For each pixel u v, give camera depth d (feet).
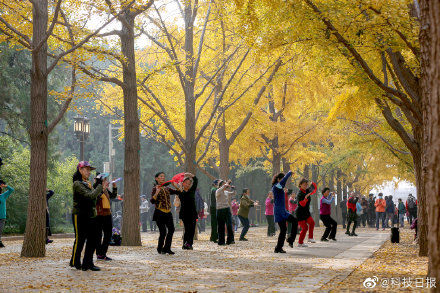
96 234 30.19
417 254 41.78
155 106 72.43
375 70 42.52
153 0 43.78
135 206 53.26
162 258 37.58
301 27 35.63
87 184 29.81
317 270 29.91
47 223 55.31
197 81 74.90
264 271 29.45
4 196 49.83
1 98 82.33
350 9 35.22
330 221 59.57
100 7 39.91
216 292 21.38
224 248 48.14
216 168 90.68
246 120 76.69
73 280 25.70
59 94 41.93
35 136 40.09
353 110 46.34
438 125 13.30
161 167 171.22
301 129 91.35
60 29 46.93
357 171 133.28
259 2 40.40
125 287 23.18
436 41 13.53
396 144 69.10
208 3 70.23
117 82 52.34
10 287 23.30
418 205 42.24
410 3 32.86
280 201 42.93
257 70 70.59
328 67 38.22
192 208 46.39
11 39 41.57
